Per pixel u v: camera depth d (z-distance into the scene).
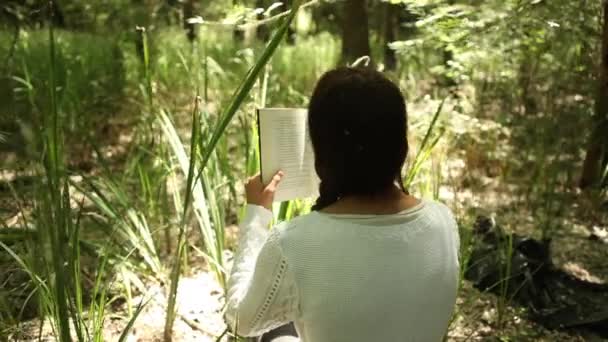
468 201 4.14
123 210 3.23
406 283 1.27
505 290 2.74
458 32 4.11
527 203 4.21
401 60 7.35
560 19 4.09
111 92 5.46
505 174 4.66
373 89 1.25
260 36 4.54
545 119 4.85
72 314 1.70
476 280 3.16
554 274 3.11
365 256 1.25
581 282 3.05
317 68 7.97
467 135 4.96
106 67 5.89
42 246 1.74
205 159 1.88
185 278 3.00
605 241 3.73
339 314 1.24
